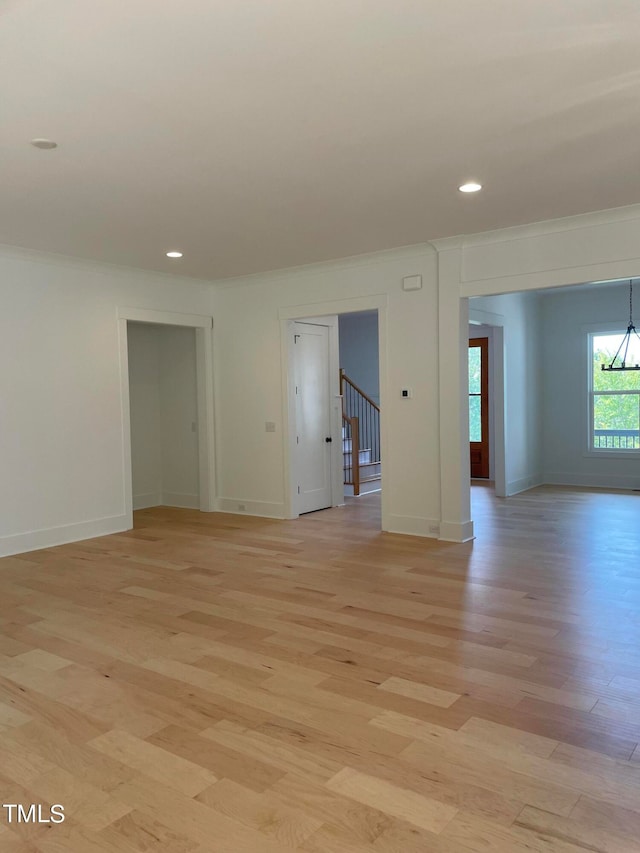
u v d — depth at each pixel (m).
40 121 3.15
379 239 5.62
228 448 7.75
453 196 4.43
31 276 5.95
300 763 2.45
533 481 9.34
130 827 2.10
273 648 3.55
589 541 5.93
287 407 7.18
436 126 3.29
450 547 5.75
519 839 2.00
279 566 5.23
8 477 5.79
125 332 6.79
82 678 3.22
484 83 2.85
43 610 4.25
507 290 5.46
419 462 6.19
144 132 3.30
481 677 3.14
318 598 4.38
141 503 8.21
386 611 4.09
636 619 3.88
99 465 6.55
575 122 3.26
